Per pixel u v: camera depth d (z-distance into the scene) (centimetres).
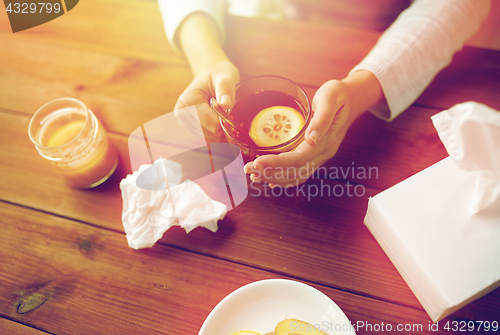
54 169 56
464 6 59
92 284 53
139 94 62
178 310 52
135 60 64
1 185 58
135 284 53
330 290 52
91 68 64
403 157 56
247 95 54
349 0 70
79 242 55
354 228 54
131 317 52
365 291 51
